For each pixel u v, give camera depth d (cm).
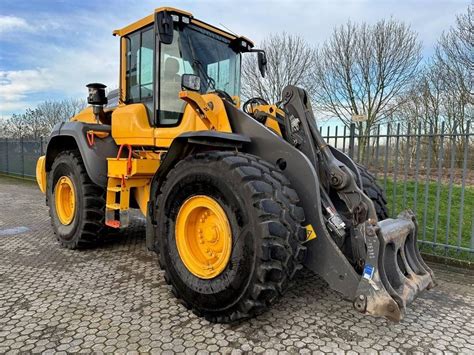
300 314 257
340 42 1611
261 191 219
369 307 211
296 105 272
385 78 1557
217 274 237
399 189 715
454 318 261
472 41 1295
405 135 436
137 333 230
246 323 243
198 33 346
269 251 211
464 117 1341
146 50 356
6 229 516
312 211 237
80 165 399
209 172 241
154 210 296
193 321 246
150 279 324
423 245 426
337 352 212
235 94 395
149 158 361
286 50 1702
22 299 279
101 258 384
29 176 1293
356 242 232
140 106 359
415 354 213
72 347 214
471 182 719
